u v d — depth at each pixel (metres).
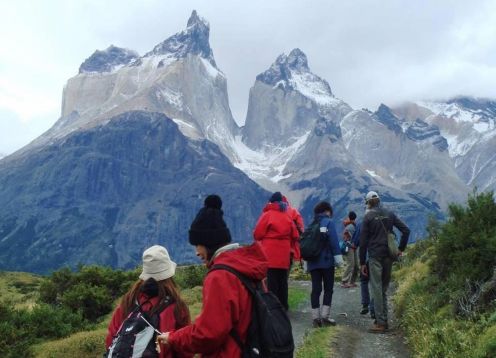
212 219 5.51
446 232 14.27
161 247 6.15
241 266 5.15
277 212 13.18
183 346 5.10
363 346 11.78
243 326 5.09
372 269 13.26
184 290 21.44
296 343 12.18
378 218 13.34
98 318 19.39
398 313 14.88
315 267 13.71
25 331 15.10
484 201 13.91
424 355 9.90
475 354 8.66
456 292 11.73
